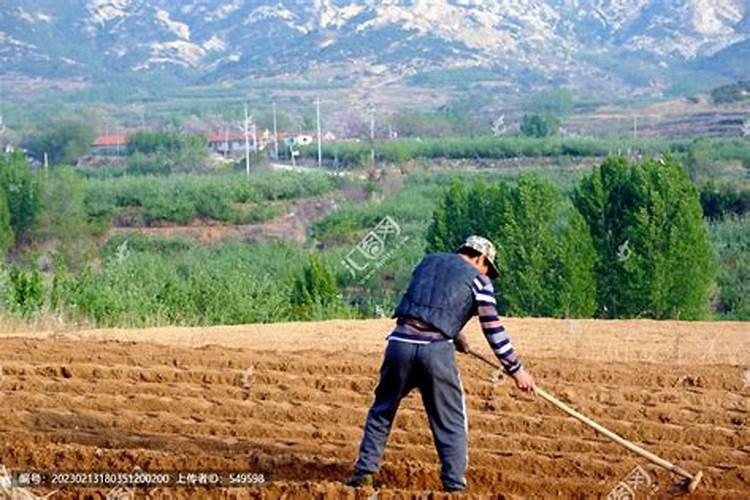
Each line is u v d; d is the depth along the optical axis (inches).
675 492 804.6
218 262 4126.5
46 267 5014.8
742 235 4798.2
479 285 776.3
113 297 2047.2
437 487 818.2
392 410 792.3
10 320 1823.3
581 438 956.6
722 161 7313.0
